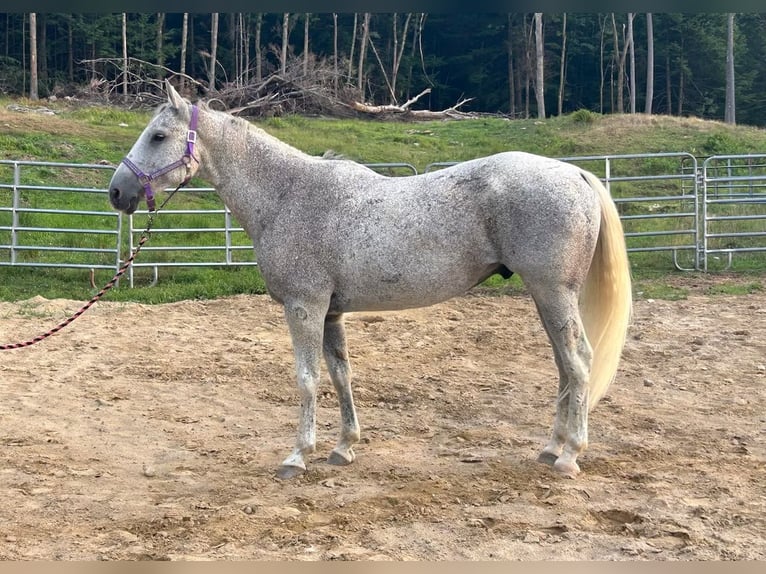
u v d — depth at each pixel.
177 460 5.69
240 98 31.17
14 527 4.48
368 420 6.59
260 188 5.32
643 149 23.86
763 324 9.66
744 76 50.47
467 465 5.43
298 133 25.56
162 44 48.44
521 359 8.48
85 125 22.98
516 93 54.94
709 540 4.20
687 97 52.66
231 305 11.28
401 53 51.22
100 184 18.06
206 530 4.41
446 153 24.38
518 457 5.58
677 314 10.28
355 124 29.53
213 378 7.79
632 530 4.36
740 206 16.25
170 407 6.95
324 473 5.34
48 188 12.19
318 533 4.35
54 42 47.16
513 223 4.89
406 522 4.49
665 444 5.82
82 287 12.16
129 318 10.37
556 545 4.18
